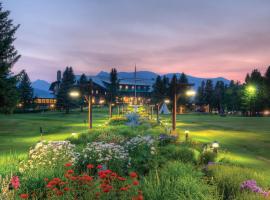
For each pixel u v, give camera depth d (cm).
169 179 639
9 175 737
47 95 12862
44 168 779
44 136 2728
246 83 9925
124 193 534
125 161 921
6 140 2359
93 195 509
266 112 9269
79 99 9025
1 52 3675
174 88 2406
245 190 652
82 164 856
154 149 1066
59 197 505
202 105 13562
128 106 12394
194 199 536
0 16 3756
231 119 6731
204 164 1077
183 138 2041
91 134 2072
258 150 1877
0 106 3506
